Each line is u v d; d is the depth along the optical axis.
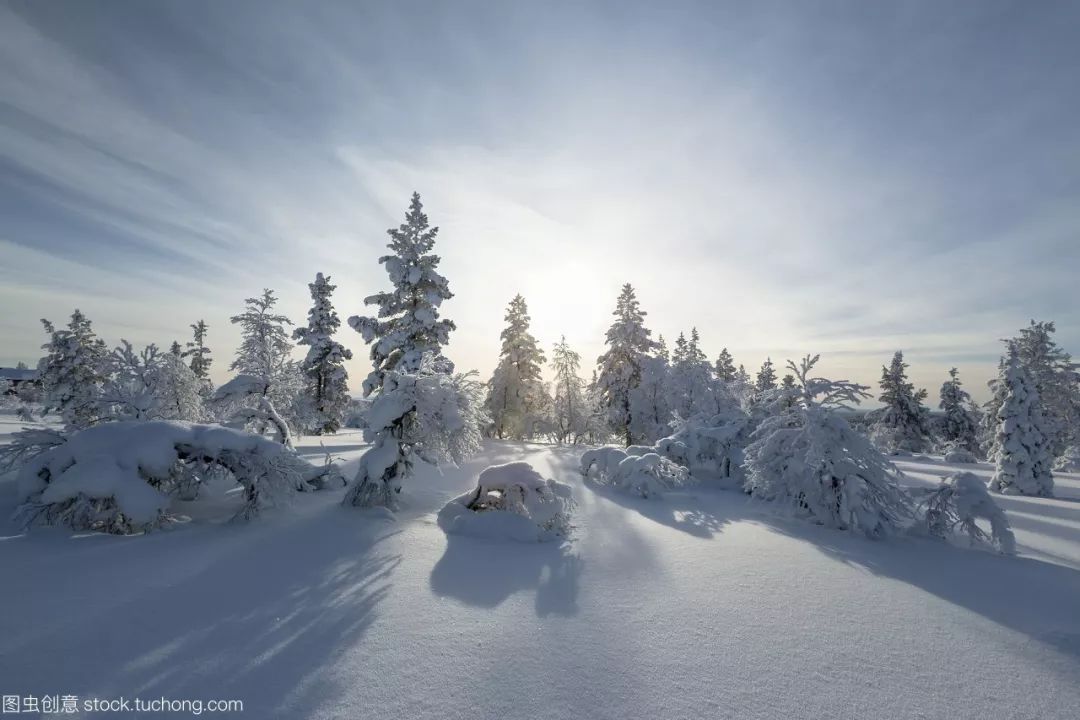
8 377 64.31
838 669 4.24
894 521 9.99
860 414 10.73
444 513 9.64
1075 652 4.65
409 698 3.57
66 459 7.54
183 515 8.83
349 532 8.28
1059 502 16.94
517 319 41.53
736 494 15.26
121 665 3.81
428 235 24.69
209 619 4.70
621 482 15.21
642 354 33.22
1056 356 35.56
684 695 3.75
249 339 26.25
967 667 4.34
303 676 3.80
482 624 4.91
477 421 11.70
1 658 3.76
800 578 6.74
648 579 6.50
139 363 14.45
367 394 23.80
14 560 5.86
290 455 9.17
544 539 8.59
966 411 51.72
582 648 4.47
